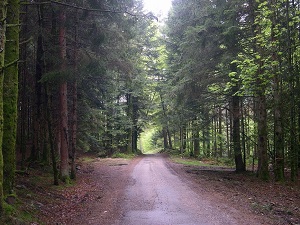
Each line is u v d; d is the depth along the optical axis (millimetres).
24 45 16812
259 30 14984
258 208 9688
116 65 15891
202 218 8461
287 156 17750
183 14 21250
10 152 8258
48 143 18891
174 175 19047
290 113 15680
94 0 13422
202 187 14188
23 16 14203
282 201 11125
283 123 15688
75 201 11039
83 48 14891
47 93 12930
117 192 13125
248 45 16859
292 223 8008
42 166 16828
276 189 13492
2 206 6488
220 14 16578
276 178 15227
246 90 15695
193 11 19281
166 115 39781
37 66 16734
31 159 17547
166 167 24516
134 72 17781
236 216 8664
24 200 9102
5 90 8281
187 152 39031
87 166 24172
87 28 15172
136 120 42562
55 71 12680
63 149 14758
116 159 32969
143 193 12719
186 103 21000
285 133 17125
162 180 16719
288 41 13586
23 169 14273
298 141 15469
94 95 21156
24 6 14016
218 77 18219
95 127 23156
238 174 19391
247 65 14586
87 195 12266
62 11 13742
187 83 18953
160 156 40438
